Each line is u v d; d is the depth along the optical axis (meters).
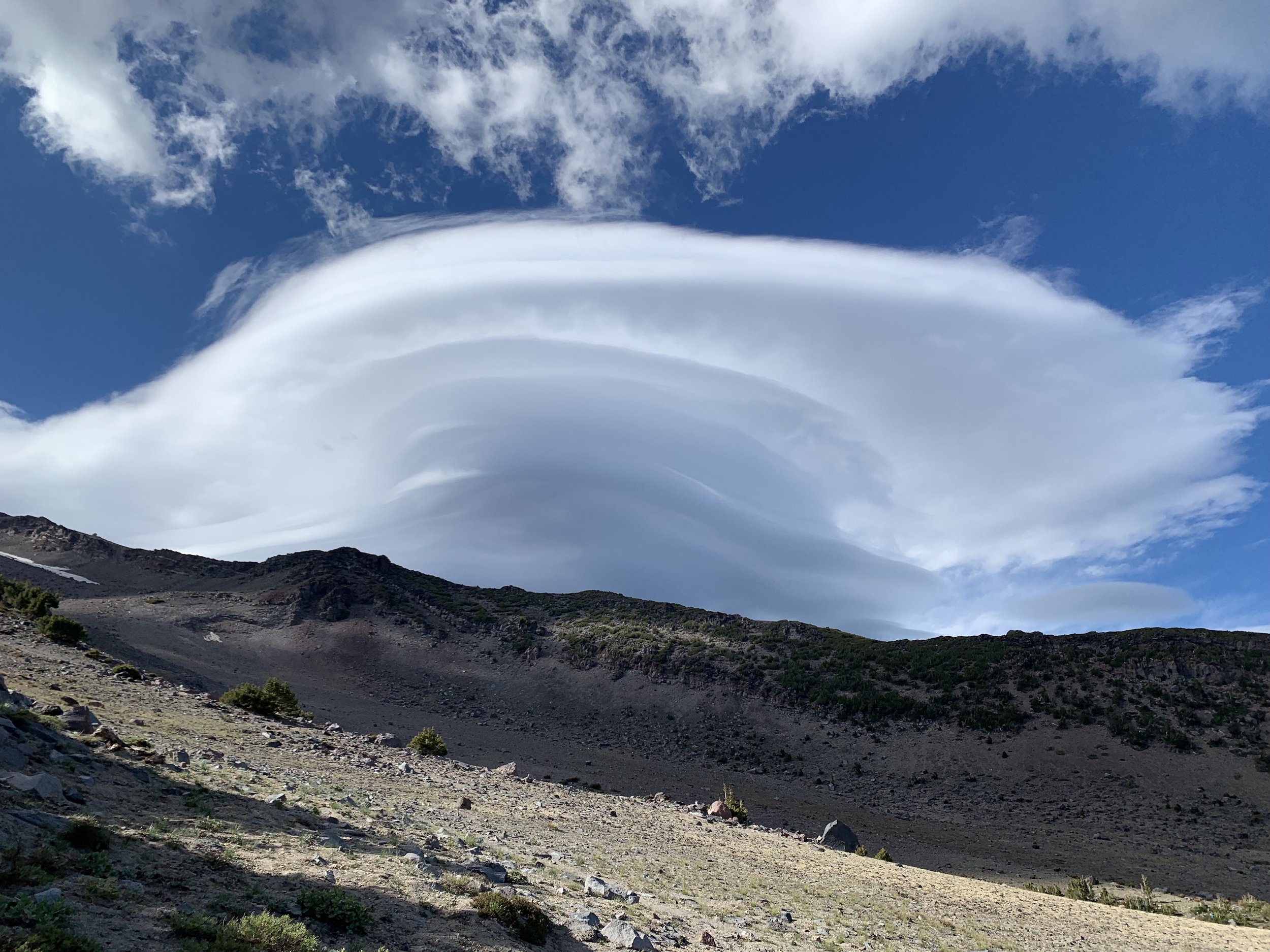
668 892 23.52
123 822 14.66
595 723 122.94
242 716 40.19
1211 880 63.84
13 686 25.94
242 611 156.00
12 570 172.62
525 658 150.38
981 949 24.58
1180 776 91.00
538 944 14.31
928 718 115.25
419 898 14.64
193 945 10.32
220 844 14.91
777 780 101.06
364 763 35.09
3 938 9.15
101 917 10.52
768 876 30.78
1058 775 95.62
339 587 169.12
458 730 106.62
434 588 196.25
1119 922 36.53
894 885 34.47
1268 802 82.50
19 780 14.46
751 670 136.62
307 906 12.51
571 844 28.09
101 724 22.88
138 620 133.50
